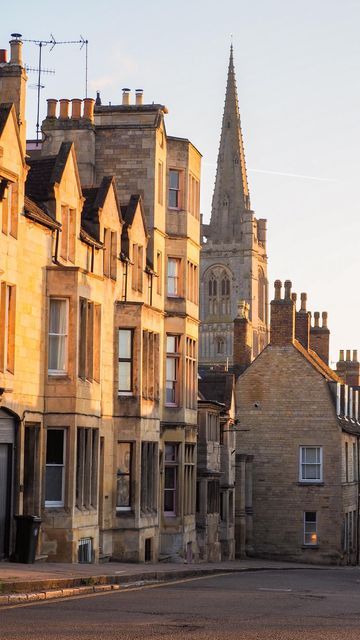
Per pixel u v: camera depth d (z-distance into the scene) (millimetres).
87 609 22938
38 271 37531
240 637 18938
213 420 63938
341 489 75938
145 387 47562
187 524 54812
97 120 52750
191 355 56625
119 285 46375
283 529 76312
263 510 76812
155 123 52094
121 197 52031
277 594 29328
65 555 37688
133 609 23203
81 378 39438
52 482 38094
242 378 78250
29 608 22875
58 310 38531
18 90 40375
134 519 45812
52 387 38062
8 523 35438
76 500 39031
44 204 39156
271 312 78250
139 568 38438
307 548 75812
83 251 42031
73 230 40625
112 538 45375
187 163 55625
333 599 28391
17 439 35906
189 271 56281
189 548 55531
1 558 34938
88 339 40438
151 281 51156
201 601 25844
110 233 45469
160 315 49281
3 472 35312
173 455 54000
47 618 20891
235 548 72625
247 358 84250
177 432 53844
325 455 76500
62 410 38031
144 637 18469
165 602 25219
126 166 52062
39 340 37594
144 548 47031
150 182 51969
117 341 45688
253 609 24266
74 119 52094
